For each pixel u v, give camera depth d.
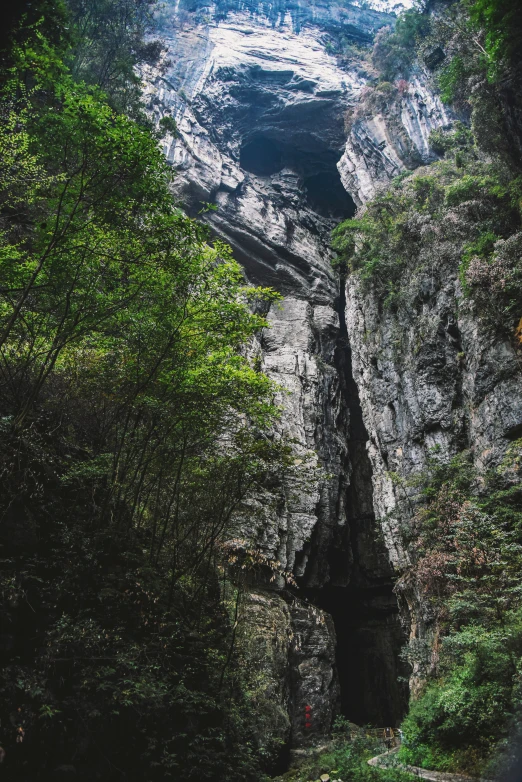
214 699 9.40
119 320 10.18
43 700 6.31
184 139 38.91
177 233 9.91
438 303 25.31
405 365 27.17
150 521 11.41
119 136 8.45
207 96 43.53
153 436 10.78
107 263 9.63
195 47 45.75
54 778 6.10
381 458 28.78
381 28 50.09
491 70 20.73
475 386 20.88
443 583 16.33
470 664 11.30
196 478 11.37
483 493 18.34
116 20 25.70
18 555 7.29
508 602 12.48
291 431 31.81
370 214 32.25
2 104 11.22
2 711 5.89
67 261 9.00
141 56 28.86
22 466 7.99
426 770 10.84
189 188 37.81
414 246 28.81
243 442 11.48
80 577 7.93
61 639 6.78
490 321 20.58
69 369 10.62
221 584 14.84
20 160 10.34
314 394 34.81
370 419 30.34
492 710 10.12
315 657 25.72
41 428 9.24
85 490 9.25
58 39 11.47
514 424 18.75
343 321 41.75
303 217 44.88
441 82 24.64
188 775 7.86
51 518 8.30
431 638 17.77
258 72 45.66
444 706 11.06
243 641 16.42
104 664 7.32
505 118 21.47
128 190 9.05
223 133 43.81
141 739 7.55
